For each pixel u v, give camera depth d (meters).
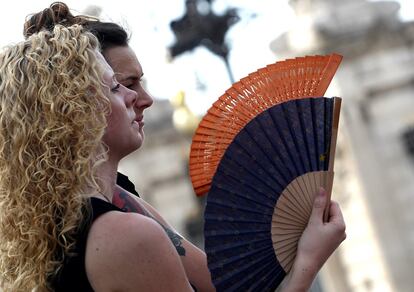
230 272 5.92
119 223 5.62
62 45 5.82
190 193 63.66
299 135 5.95
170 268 5.61
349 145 58.72
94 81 5.79
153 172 64.19
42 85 5.75
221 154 6.36
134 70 6.48
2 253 5.89
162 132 63.97
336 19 59.00
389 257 57.41
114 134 5.90
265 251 5.93
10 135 5.78
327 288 56.69
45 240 5.71
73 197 5.67
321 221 5.91
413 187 58.28
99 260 5.59
